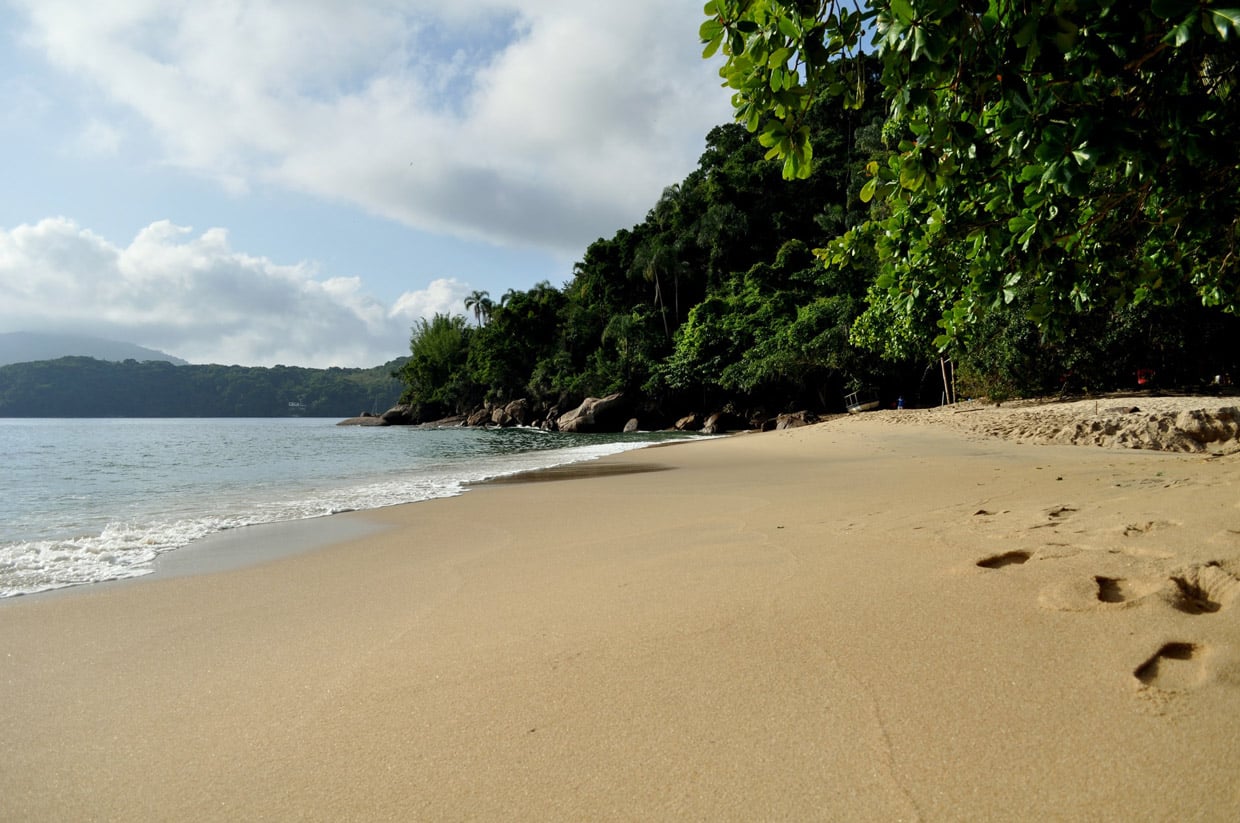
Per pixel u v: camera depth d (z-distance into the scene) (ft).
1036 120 7.28
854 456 43.83
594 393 179.42
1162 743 5.41
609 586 12.01
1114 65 6.70
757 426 134.41
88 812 5.89
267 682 8.67
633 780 5.72
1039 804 4.91
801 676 7.35
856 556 12.16
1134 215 11.46
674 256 191.83
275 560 17.33
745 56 8.43
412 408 261.44
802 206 206.08
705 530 17.47
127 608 12.80
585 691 7.53
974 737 5.83
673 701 7.07
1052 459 32.86
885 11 6.88
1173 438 37.35
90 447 90.74
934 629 8.16
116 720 7.75
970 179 10.48
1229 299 15.08
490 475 42.80
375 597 12.80
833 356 124.88
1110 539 10.55
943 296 13.37
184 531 22.66
